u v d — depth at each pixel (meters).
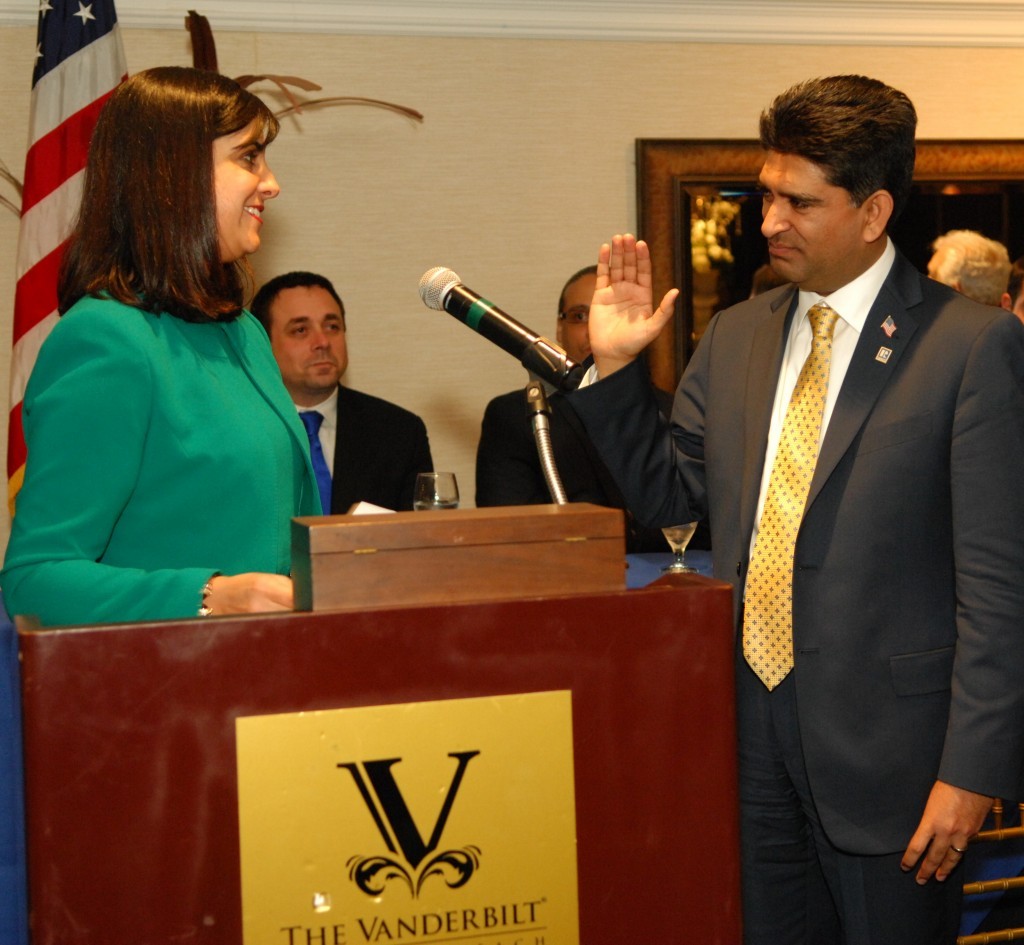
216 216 1.57
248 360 1.62
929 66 4.24
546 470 1.54
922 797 1.70
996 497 1.66
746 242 4.07
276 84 3.76
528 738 1.07
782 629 1.77
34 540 1.37
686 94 4.11
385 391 3.98
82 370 1.42
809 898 1.93
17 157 3.65
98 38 3.38
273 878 1.03
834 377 1.81
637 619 1.09
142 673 1.01
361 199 3.93
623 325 1.71
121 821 1.01
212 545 1.47
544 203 4.05
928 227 4.19
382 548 1.06
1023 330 1.74
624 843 1.10
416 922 1.06
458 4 3.90
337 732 1.04
